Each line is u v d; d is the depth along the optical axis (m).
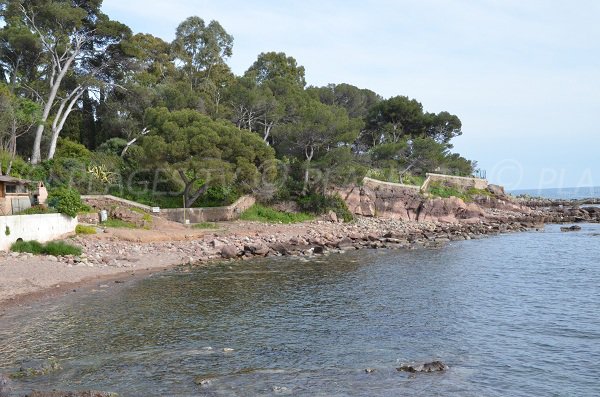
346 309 22.56
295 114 71.00
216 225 51.53
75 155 55.25
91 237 39.00
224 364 15.30
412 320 20.52
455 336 18.22
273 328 19.41
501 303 23.39
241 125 70.81
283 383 13.77
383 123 95.44
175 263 35.84
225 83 81.94
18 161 49.28
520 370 14.80
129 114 63.97
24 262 29.55
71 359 15.63
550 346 16.97
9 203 38.38
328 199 62.44
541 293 25.48
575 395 13.07
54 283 26.75
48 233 35.59
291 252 41.97
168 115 53.72
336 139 63.50
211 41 80.00
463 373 14.55
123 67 62.94
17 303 22.94
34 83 59.38
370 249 45.88
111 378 14.05
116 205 48.19
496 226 64.12
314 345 17.22
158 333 18.58
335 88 97.06
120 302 23.61
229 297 25.06
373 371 14.64
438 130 98.88
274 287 27.77
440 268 34.34
